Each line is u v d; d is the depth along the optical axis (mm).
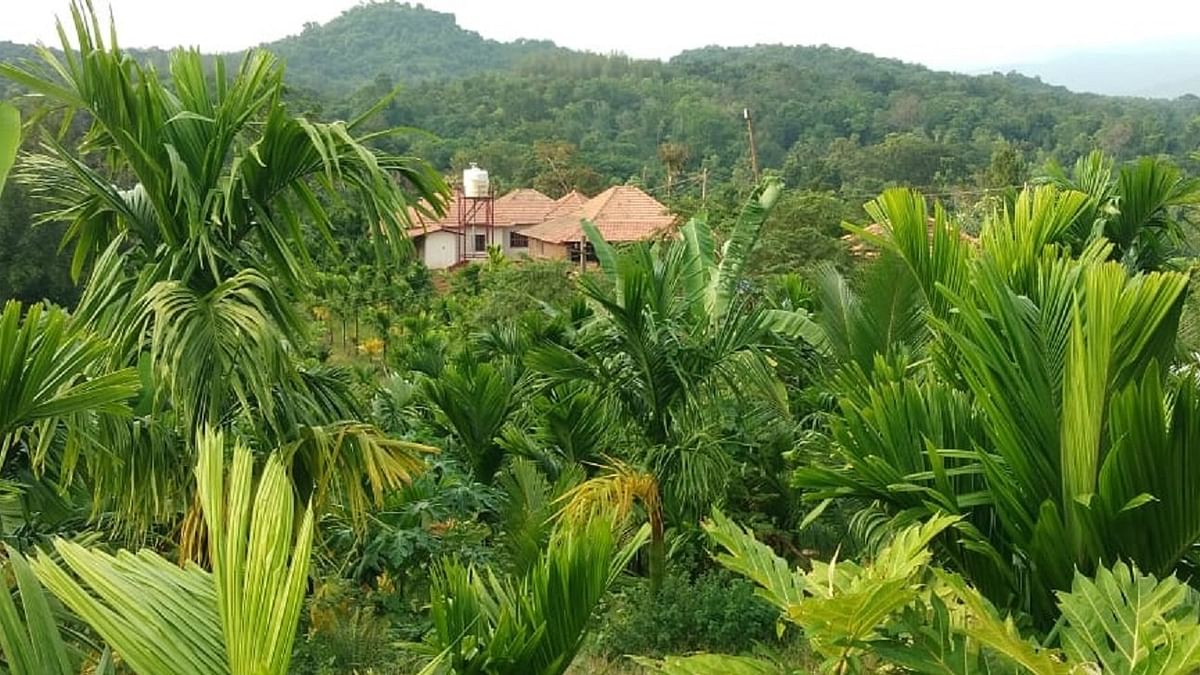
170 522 5562
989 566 4156
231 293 5199
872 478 4125
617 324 6930
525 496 6996
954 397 4344
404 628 6426
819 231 18281
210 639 2375
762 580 3324
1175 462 3723
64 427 4777
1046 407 3955
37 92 5168
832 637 2861
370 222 5602
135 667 2227
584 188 58938
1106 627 2912
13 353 3350
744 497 7891
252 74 5547
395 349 18078
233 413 5461
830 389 6723
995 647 2822
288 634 2143
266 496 2244
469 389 8352
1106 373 3697
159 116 5395
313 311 24953
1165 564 3840
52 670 2344
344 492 5723
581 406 7508
